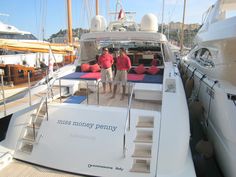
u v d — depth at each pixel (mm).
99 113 3727
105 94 5059
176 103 3715
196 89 5875
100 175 3221
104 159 3283
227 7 4836
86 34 6156
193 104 5094
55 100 4539
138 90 4555
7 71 9906
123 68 4816
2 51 11328
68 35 10625
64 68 6078
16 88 9117
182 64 9602
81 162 3332
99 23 6609
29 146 3723
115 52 6984
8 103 4977
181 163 3172
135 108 4148
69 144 3492
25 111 4059
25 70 10344
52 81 4836
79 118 3715
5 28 13156
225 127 3488
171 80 4375
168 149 3215
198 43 6320
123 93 4719
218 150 3896
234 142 3314
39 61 12383
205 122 4809
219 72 4383
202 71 5723
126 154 3260
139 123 3561
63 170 3355
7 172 3324
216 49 4613
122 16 7273
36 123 3883
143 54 6980
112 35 5941
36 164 3492
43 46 9414
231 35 3486
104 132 3484
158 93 4496
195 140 4816
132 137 3389
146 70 5660
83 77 5051
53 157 3459
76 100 4539
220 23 4109
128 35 5867
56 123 3730
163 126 3414
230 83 4035
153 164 3154
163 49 6070
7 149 3678
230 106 3418
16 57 11688
